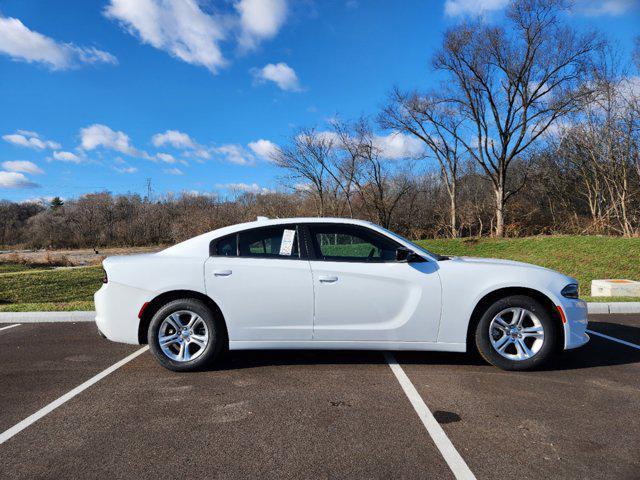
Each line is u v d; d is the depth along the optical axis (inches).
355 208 1419.8
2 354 201.9
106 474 98.2
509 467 99.7
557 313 165.6
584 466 99.8
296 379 159.2
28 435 117.6
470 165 1601.9
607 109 961.5
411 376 161.2
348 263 167.6
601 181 1192.2
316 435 116.0
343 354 190.7
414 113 1251.8
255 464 102.0
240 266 166.6
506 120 1120.8
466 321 164.1
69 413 131.9
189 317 170.6
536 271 167.3
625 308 299.1
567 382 153.9
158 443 112.5
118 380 161.0
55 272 721.0
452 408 132.5
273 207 1397.6
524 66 1052.5
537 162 1365.7
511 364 164.2
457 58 1111.0
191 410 133.0
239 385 153.9
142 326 169.9
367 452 107.0
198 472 98.7
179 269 166.7
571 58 1005.2
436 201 1546.5
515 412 129.3
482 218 1437.0
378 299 164.9
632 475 96.0
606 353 190.9
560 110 1050.1
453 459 103.3
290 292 164.2
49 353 201.9
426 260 168.4
